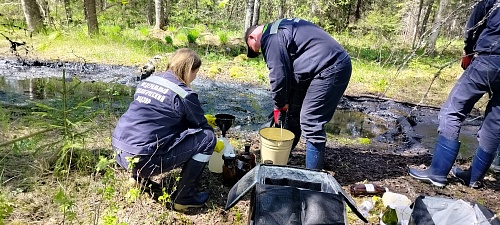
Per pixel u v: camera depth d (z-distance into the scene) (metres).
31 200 2.38
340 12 20.28
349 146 4.22
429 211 2.00
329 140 4.41
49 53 7.65
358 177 3.28
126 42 9.69
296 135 3.51
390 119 5.71
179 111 2.37
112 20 14.14
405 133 5.00
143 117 2.33
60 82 5.95
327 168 3.42
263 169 2.12
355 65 9.71
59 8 6.77
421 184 3.22
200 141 2.43
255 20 13.12
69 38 8.31
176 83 2.40
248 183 1.96
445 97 7.28
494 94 2.94
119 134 2.40
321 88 2.84
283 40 2.81
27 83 5.72
